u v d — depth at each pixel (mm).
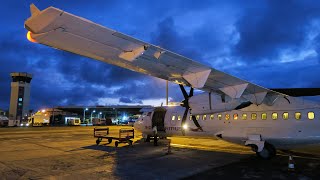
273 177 8562
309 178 8422
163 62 8266
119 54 7562
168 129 16078
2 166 10219
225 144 17875
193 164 10750
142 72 9562
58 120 73125
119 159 11867
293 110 11250
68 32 6234
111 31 6223
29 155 12945
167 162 11188
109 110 91375
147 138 18969
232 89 10375
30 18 5508
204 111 12359
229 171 9453
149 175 8836
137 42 6785
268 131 11570
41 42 6605
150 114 17625
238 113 12594
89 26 5980
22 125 57906
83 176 8672
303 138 10820
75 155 12953
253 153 13719
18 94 74688
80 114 99375
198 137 14758
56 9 5324
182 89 13031
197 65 8320
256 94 11242
